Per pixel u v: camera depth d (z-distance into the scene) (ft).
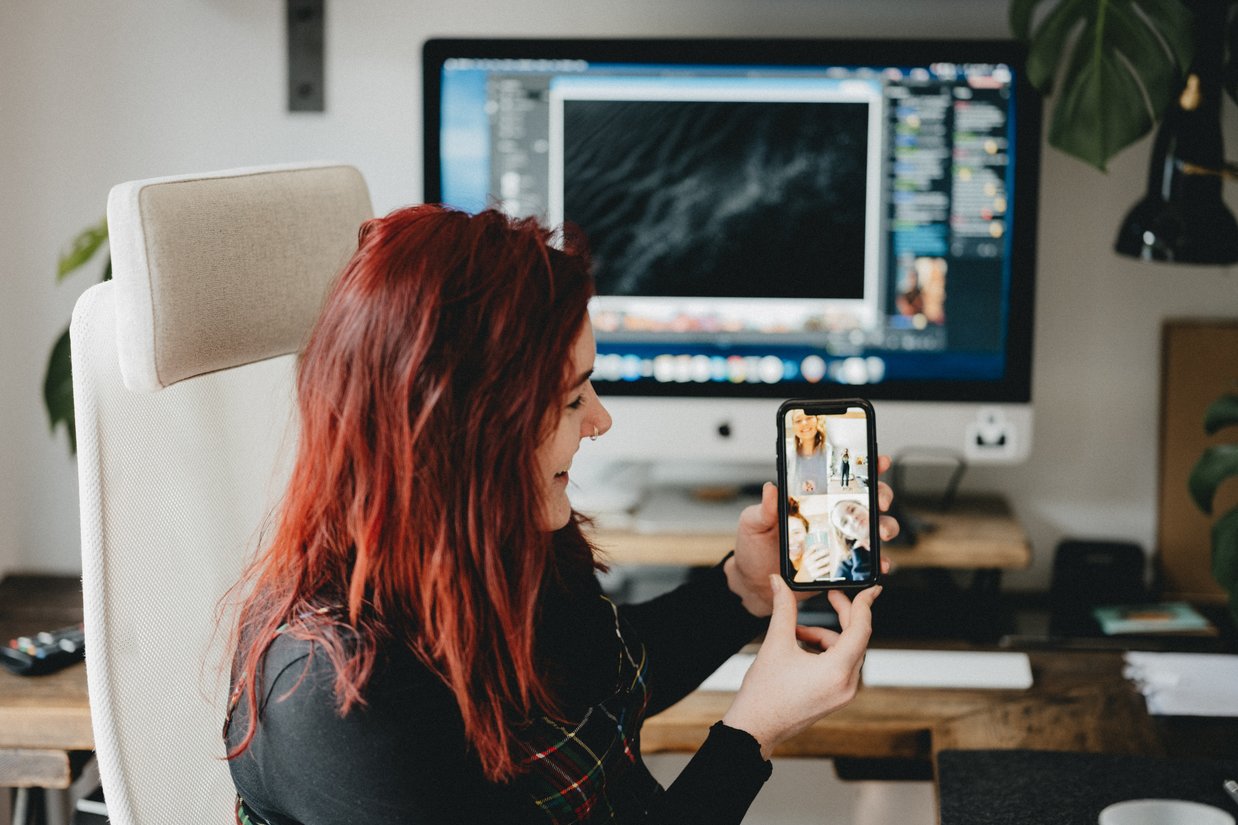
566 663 3.28
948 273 6.17
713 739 3.27
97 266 7.01
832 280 6.21
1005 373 6.23
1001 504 6.83
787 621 3.42
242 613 2.99
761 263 6.21
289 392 3.89
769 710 3.29
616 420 6.35
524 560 2.90
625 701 3.43
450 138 6.19
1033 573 7.06
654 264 6.23
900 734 5.20
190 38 6.77
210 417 3.63
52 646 5.65
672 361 6.31
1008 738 5.05
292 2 6.70
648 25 6.68
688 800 3.14
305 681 2.74
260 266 3.56
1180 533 6.75
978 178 6.10
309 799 2.78
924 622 6.20
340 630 2.77
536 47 6.08
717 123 6.11
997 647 6.03
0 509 7.20
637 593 6.75
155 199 3.21
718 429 6.32
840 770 6.12
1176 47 5.45
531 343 2.80
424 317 2.74
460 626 2.85
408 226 2.87
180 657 3.52
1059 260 6.71
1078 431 6.88
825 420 3.70
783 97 6.07
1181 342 6.62
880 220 6.15
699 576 4.13
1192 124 5.58
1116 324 6.76
